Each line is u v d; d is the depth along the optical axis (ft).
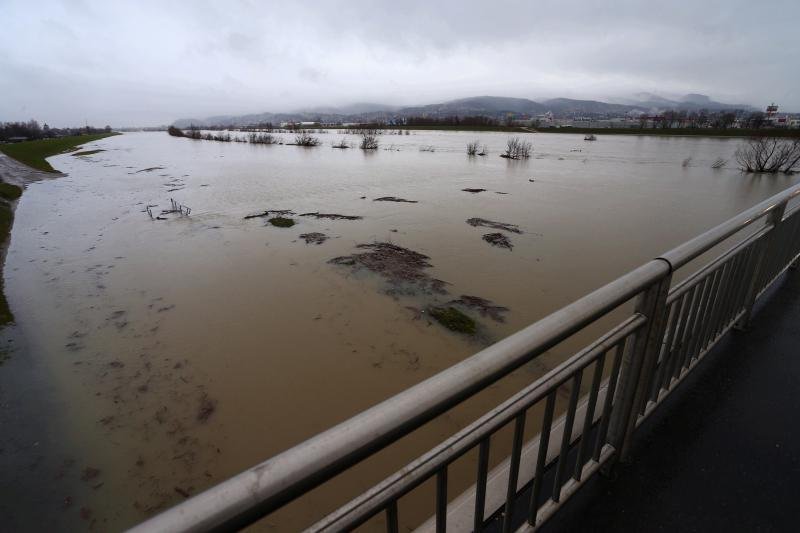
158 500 15.76
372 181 87.97
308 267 37.19
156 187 88.33
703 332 7.29
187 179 98.12
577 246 42.45
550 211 57.62
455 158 136.56
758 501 5.31
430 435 17.51
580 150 159.74
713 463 5.87
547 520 4.71
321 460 2.21
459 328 26.35
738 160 108.99
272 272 36.45
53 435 18.93
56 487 16.37
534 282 33.50
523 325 26.99
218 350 24.88
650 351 5.18
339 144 204.95
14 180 104.42
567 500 5.00
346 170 107.65
